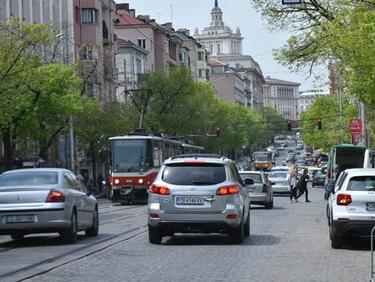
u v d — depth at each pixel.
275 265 23.53
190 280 20.34
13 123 71.38
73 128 91.81
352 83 40.94
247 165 192.88
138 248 28.92
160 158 76.44
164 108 126.12
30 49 81.62
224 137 169.38
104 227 40.22
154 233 30.14
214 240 32.12
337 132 154.25
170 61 199.12
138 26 182.75
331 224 28.83
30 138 81.19
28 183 30.31
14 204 29.59
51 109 73.00
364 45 39.31
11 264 24.42
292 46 53.00
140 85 127.38
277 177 92.50
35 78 69.38
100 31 122.50
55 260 25.23
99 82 110.62
